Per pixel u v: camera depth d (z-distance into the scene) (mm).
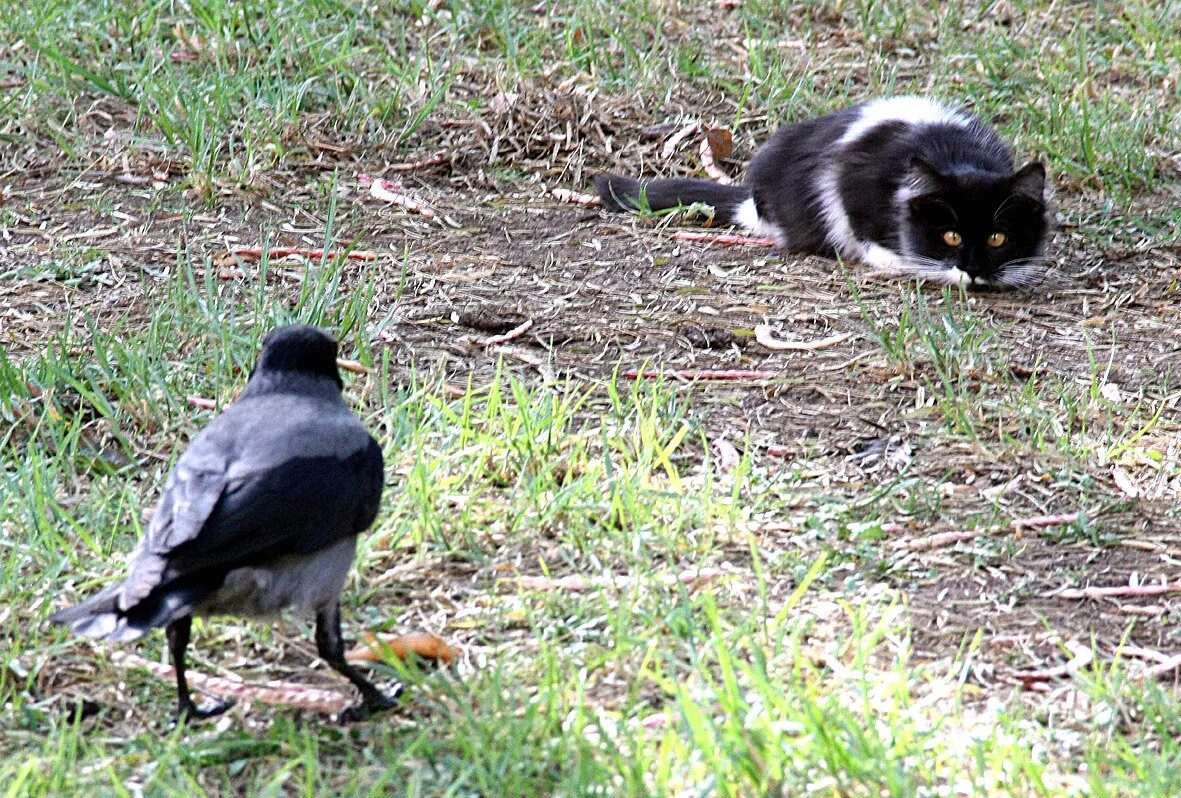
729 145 14070
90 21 14539
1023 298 11758
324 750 6348
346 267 11289
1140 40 16891
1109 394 9961
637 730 6172
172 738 6176
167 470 8594
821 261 12344
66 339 9523
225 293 10711
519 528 8102
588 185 13375
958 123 12852
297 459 6184
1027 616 7516
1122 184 13867
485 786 5848
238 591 6062
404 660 6926
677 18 16672
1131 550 8164
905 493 8703
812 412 9672
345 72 14000
